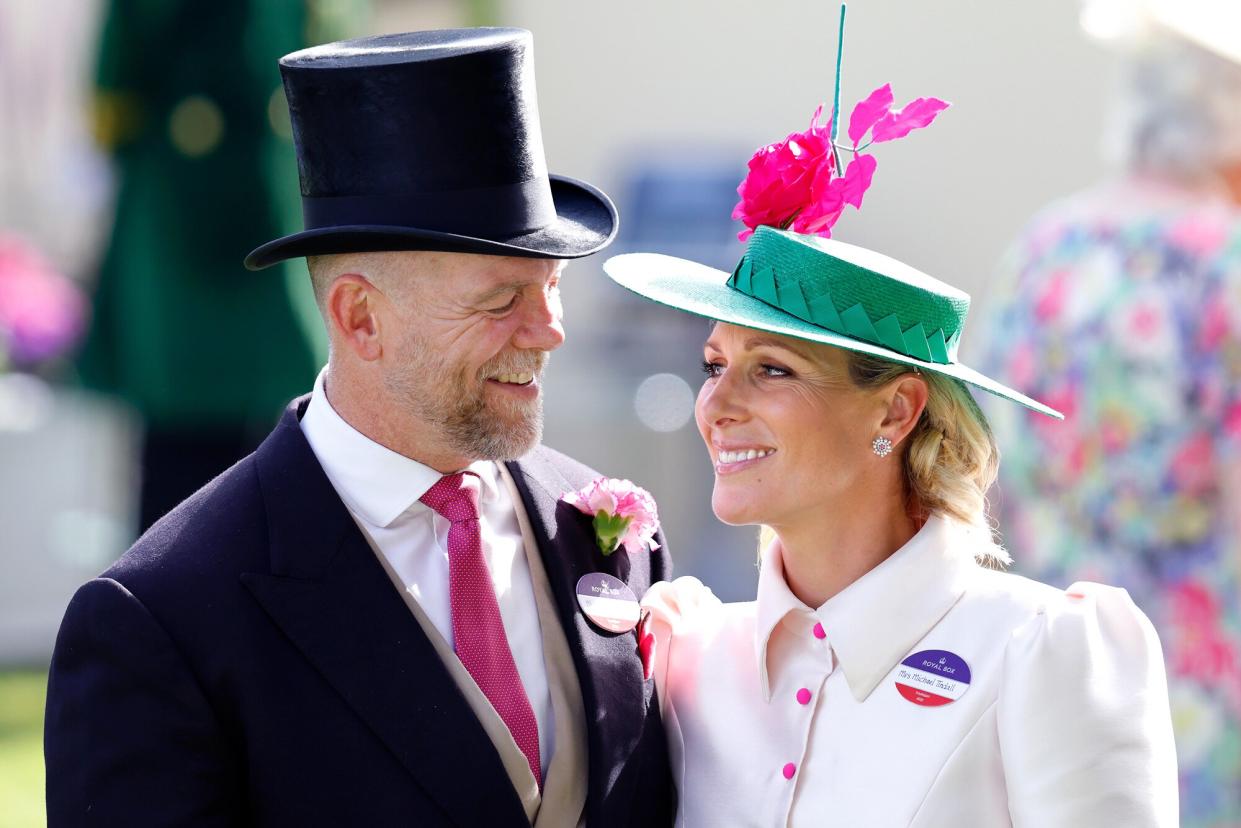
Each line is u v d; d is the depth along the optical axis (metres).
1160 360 12.40
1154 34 12.75
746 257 9.67
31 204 34.19
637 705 9.92
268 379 20.39
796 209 9.69
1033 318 13.08
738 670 10.07
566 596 10.00
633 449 26.39
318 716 9.12
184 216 20.12
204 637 9.01
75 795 8.80
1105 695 8.91
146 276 20.31
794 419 9.35
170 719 8.88
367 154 9.55
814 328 9.23
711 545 26.23
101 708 8.87
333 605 9.27
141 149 20.22
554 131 35.88
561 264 10.02
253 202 20.12
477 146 9.54
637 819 9.80
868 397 9.46
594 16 35.62
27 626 24.02
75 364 21.62
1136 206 12.79
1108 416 12.64
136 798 8.77
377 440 9.75
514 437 9.77
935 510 9.73
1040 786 8.77
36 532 24.16
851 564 9.70
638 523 10.39
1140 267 12.55
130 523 23.30
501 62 9.58
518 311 9.69
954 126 32.28
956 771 9.03
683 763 10.01
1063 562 13.02
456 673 9.43
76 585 24.39
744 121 35.06
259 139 20.06
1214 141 12.61
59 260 33.88
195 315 20.23
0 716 21.31
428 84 9.44
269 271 20.34
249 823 9.21
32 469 24.14
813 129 9.83
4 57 33.81
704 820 9.73
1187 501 12.50
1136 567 12.70
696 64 35.31
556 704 9.68
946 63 32.41
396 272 9.47
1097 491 12.75
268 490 9.54
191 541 9.28
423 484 9.74
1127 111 13.05
